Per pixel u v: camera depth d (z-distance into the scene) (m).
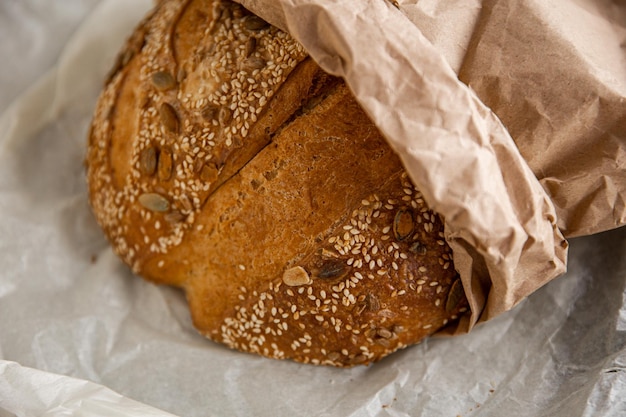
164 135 0.34
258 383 0.35
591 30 0.32
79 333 0.37
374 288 0.33
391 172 0.32
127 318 0.38
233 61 0.33
